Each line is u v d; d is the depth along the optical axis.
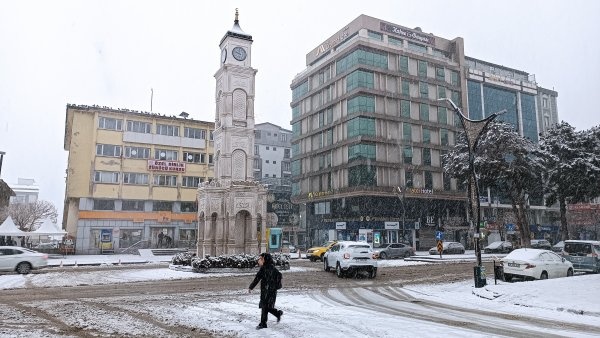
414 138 56.41
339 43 60.25
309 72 63.84
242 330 8.55
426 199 55.69
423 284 17.75
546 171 41.44
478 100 63.69
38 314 10.54
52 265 28.52
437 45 62.53
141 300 13.03
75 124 46.38
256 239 25.95
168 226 48.91
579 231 59.59
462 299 13.66
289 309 11.38
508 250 44.91
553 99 77.38
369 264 20.11
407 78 56.94
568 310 11.07
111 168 46.59
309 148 63.19
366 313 10.70
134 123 48.50
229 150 26.98
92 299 13.26
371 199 52.25
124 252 45.16
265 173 80.88
